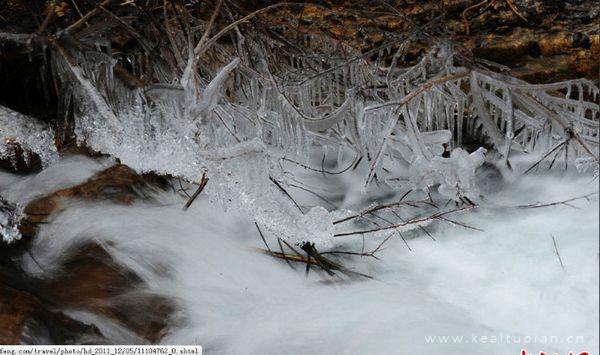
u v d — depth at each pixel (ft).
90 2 6.10
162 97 5.75
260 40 6.66
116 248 5.11
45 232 5.26
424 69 6.45
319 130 6.13
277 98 6.18
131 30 6.24
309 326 4.70
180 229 5.39
